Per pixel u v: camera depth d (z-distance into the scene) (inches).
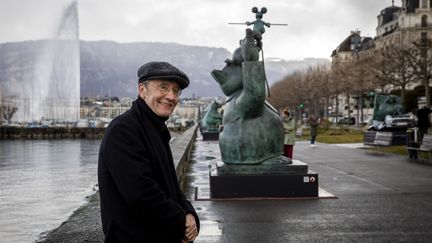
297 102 3750.0
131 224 116.3
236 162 415.8
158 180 123.3
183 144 758.5
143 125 123.5
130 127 119.2
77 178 888.3
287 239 282.8
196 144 1296.8
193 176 580.1
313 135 1194.6
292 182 412.2
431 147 711.1
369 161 754.8
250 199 406.6
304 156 870.4
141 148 117.9
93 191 690.8
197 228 129.8
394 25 4158.5
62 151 1937.7
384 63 2199.8
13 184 797.2
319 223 323.0
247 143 412.8
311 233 296.5
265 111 422.3
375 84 2372.0
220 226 315.6
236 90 435.2
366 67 2511.1
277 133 418.6
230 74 435.2
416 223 321.4
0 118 4119.1
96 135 3474.4
